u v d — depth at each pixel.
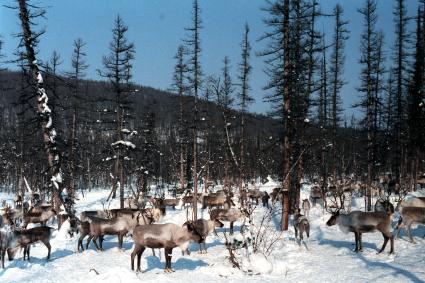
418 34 31.28
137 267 12.82
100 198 44.28
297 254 14.76
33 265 13.58
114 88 29.16
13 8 20.41
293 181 24.44
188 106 32.84
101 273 12.27
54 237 20.28
